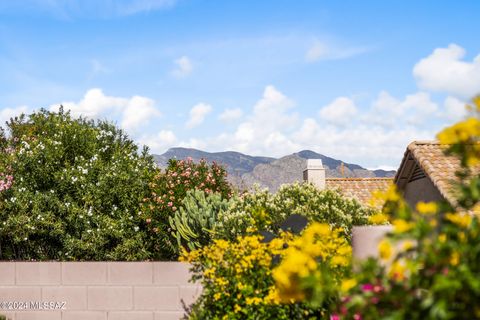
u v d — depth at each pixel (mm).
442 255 3705
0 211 16422
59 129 18422
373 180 26969
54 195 16688
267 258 8359
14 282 10367
